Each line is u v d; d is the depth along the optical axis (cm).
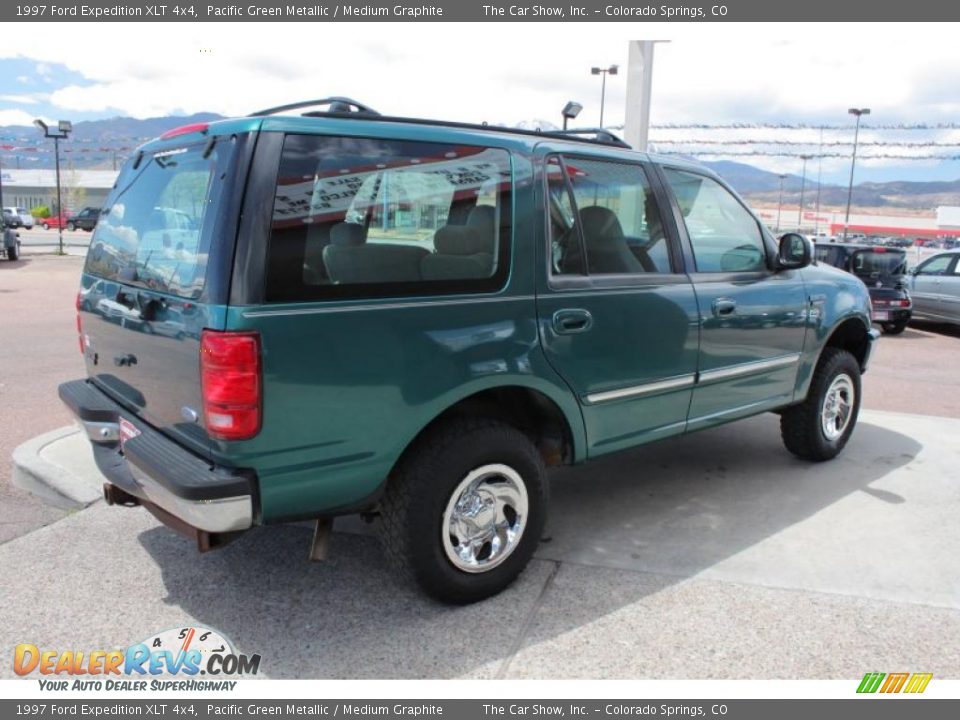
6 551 371
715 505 440
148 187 323
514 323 318
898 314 1281
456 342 300
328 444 275
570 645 297
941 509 435
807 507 437
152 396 302
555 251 339
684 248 402
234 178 261
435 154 306
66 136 2828
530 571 356
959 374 928
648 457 530
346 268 278
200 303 261
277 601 328
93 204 7012
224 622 311
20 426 575
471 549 318
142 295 298
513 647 296
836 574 354
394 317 284
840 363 503
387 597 332
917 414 681
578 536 396
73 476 449
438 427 312
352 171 283
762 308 435
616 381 362
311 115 283
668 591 338
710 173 434
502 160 326
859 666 285
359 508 296
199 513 258
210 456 268
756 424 621
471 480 312
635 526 410
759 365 441
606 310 352
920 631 308
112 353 337
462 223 311
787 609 323
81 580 343
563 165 349
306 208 270
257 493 267
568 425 349
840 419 521
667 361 384
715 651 294
